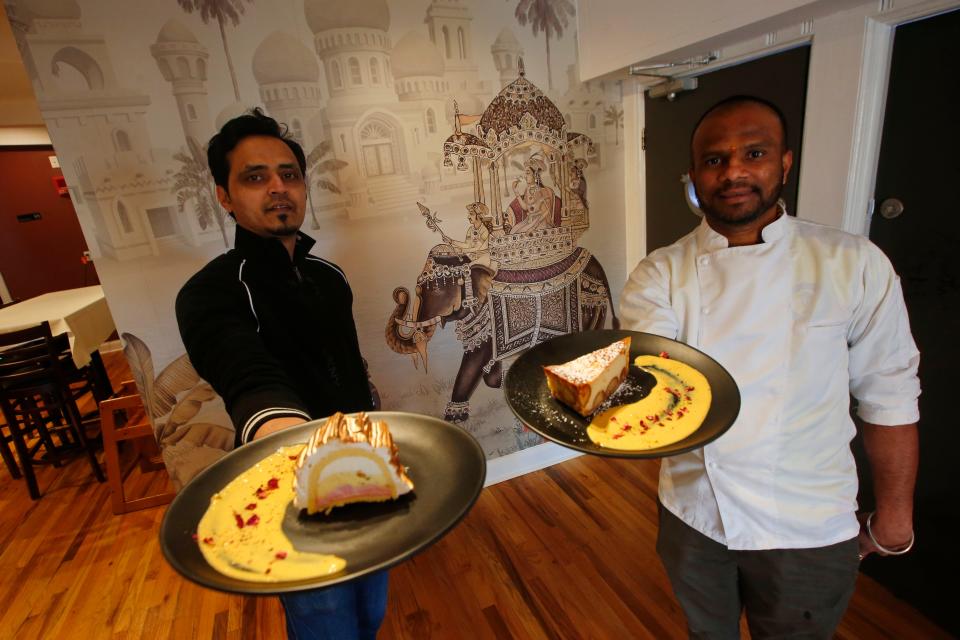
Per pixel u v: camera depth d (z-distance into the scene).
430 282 1.97
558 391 0.92
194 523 0.66
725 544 1.00
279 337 1.40
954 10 1.07
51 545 2.11
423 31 1.75
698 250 1.05
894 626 1.40
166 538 0.60
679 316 1.07
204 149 1.56
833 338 0.92
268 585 0.52
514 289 2.14
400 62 1.74
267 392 0.95
